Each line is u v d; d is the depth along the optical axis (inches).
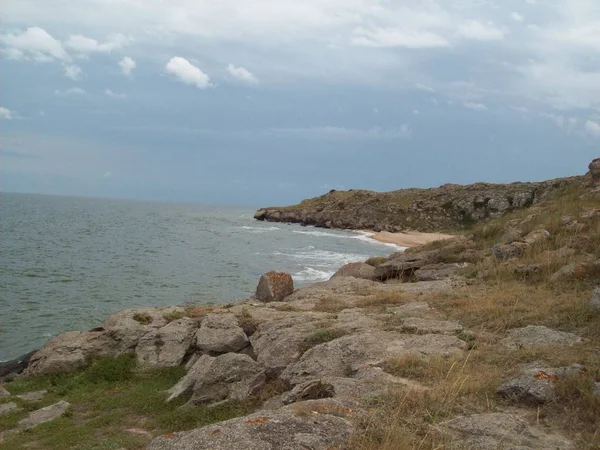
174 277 1333.7
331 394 281.6
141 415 386.9
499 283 548.4
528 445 212.5
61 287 1167.6
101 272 1379.2
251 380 382.6
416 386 281.1
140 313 613.0
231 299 1072.8
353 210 3575.3
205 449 187.3
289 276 764.6
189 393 400.2
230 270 1465.3
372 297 580.4
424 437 211.6
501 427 225.0
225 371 385.7
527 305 432.8
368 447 193.6
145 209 6368.1
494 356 320.2
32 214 3806.6
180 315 609.6
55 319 894.4
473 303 467.2
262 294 743.1
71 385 488.7
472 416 237.0
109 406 415.2
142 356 528.7
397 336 384.2
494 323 395.9
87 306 992.9
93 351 549.3
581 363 287.9
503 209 2994.6
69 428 368.5
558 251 605.6
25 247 1822.1
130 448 318.0
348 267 879.1
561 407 241.1
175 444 198.5
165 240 2303.2
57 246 1902.1
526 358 308.7
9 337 786.2
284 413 216.8
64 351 545.0
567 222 725.9
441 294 532.1
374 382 289.7
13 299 1032.2
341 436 200.7
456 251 808.3
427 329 397.4
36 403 444.1
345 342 378.9
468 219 3095.5
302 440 193.2
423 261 799.1
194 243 2210.9
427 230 3085.6
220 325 532.4
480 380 278.8
